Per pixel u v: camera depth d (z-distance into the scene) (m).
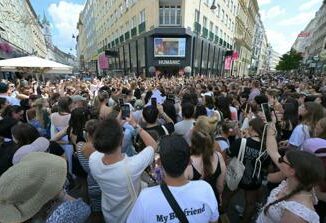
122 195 2.13
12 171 1.28
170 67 28.05
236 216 3.67
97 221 2.82
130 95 8.40
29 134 3.05
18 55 38.25
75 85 12.36
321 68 60.78
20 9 49.50
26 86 9.14
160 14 27.02
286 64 84.25
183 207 1.55
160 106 5.03
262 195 3.32
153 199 1.54
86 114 3.65
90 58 89.69
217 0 37.94
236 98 8.27
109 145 2.02
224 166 2.93
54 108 5.29
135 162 2.17
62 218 1.34
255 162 3.09
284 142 4.37
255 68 99.56
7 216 1.19
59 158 1.47
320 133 3.15
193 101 6.18
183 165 1.57
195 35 29.19
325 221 2.28
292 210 1.68
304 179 1.69
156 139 3.32
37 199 1.26
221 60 44.78
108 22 52.50
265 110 3.40
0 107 5.07
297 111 4.84
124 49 40.78
